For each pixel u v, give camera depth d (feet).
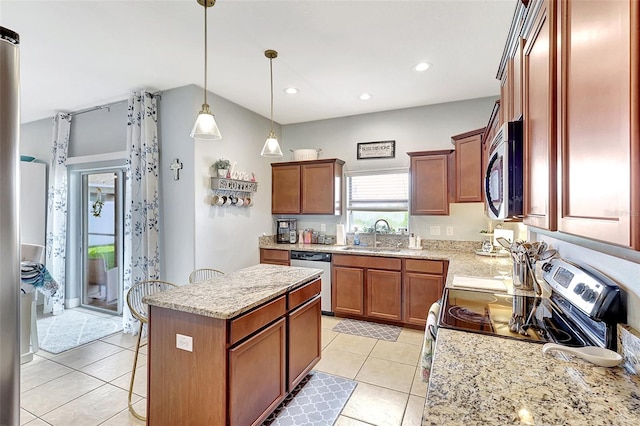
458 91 11.51
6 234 2.57
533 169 4.19
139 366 8.97
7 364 2.62
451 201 12.05
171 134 11.23
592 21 2.44
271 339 6.56
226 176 11.74
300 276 8.02
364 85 10.94
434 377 3.09
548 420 2.43
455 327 4.43
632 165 1.86
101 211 13.64
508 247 7.33
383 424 6.57
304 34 7.78
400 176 13.64
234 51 8.59
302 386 7.94
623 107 1.97
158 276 11.19
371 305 12.25
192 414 5.65
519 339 4.02
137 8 6.76
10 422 2.65
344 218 14.65
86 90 11.34
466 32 7.70
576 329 4.17
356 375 8.48
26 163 14.46
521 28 4.97
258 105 13.00
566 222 2.94
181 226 11.02
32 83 10.73
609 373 3.14
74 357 9.50
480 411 2.54
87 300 14.23
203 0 6.49
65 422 6.63
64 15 7.00
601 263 4.10
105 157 12.80
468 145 10.84
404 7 6.76
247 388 5.84
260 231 14.32
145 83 10.72
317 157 14.89
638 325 3.19
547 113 3.49
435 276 11.19
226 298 6.13
